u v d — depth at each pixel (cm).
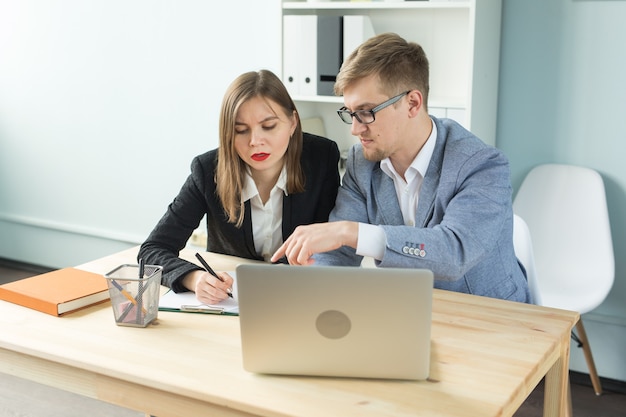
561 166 298
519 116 306
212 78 368
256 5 349
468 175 197
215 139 373
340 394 147
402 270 145
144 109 390
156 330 177
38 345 169
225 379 153
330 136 343
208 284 193
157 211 399
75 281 202
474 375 153
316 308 148
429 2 283
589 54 289
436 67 319
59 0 402
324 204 225
